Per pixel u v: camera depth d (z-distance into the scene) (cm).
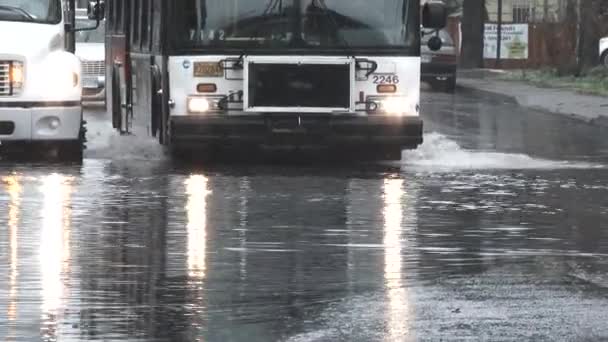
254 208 2509
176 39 3209
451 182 2981
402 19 3241
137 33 3656
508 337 1493
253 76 3200
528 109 5956
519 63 9856
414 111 3250
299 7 3219
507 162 3484
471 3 9675
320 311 1630
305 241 2147
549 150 3894
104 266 1919
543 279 1845
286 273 1878
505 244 2145
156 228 2262
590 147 4022
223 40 3209
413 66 3241
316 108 3212
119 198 2633
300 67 3209
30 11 3322
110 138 3878
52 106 3169
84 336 1502
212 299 1702
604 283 1820
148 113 3472
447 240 2175
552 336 1497
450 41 7556
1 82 3133
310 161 3434
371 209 2512
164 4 3231
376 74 3234
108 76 4219
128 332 1522
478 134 4453
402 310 1633
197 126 3200
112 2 4103
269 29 3219
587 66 7981
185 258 1989
